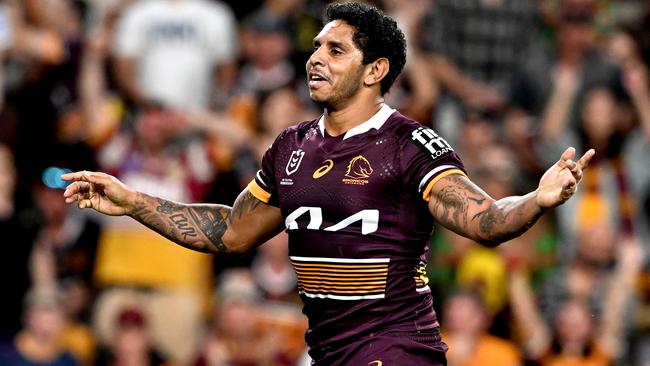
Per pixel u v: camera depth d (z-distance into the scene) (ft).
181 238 54.85
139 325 96.89
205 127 106.93
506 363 96.02
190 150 106.22
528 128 114.21
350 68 50.65
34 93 113.19
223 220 55.26
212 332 99.09
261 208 54.29
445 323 99.09
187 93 112.68
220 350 96.53
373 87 51.34
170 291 101.65
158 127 104.73
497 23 118.11
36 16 117.19
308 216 50.65
